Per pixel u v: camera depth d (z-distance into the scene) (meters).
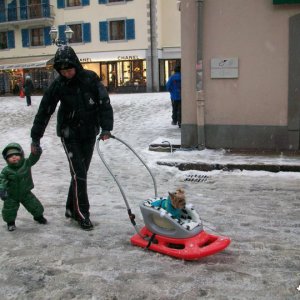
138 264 4.14
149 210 4.40
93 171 8.97
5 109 22.38
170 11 36.78
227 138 10.04
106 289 3.66
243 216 5.68
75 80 4.85
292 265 4.11
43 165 9.87
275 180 7.72
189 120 10.23
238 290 3.61
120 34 36.72
